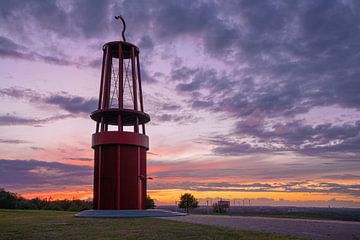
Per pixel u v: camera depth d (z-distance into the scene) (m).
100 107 41.09
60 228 22.61
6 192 82.12
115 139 38.19
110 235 19.00
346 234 18.95
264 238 17.25
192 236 18.28
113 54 43.62
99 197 37.75
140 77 43.22
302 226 24.09
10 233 20.20
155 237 18.02
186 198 61.19
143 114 40.88
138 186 38.72
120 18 42.84
